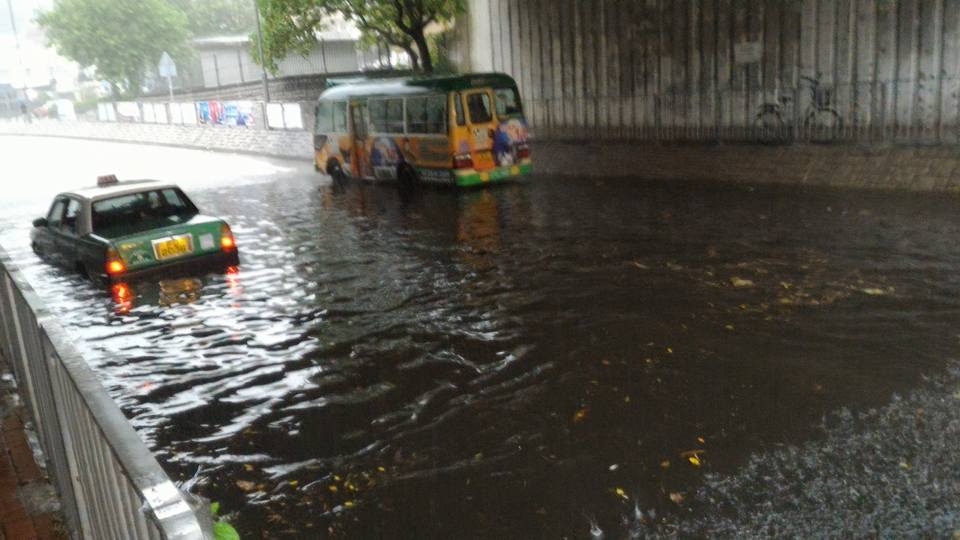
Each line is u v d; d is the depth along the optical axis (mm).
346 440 6051
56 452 4066
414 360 7621
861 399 6070
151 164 30219
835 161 15727
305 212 17234
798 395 6223
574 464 5430
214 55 50125
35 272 12156
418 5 23156
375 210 17000
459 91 18203
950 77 14680
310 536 4820
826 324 7770
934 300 8266
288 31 24422
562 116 23000
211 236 11375
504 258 11547
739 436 5629
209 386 7301
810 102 16969
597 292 9414
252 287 10648
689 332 7820
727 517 4656
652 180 18453
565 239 12547
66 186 25031
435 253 12227
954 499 4656
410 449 5840
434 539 4691
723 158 17609
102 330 9109
